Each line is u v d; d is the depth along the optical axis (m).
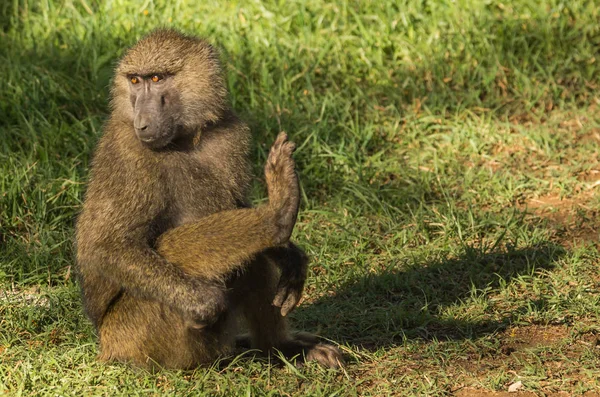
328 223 12.51
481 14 17.14
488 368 8.83
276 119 14.52
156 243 8.38
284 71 15.77
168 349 8.52
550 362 8.91
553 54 16.62
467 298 10.36
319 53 16.14
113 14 16.75
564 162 14.07
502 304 10.23
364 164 13.94
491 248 11.50
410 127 14.90
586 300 10.09
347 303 10.34
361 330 9.75
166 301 8.12
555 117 15.30
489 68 16.17
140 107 8.45
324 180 13.43
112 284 8.66
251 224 8.10
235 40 16.16
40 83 14.54
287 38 16.48
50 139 13.45
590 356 8.91
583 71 16.28
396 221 12.48
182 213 8.66
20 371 8.53
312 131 14.26
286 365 8.81
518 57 16.56
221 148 8.88
